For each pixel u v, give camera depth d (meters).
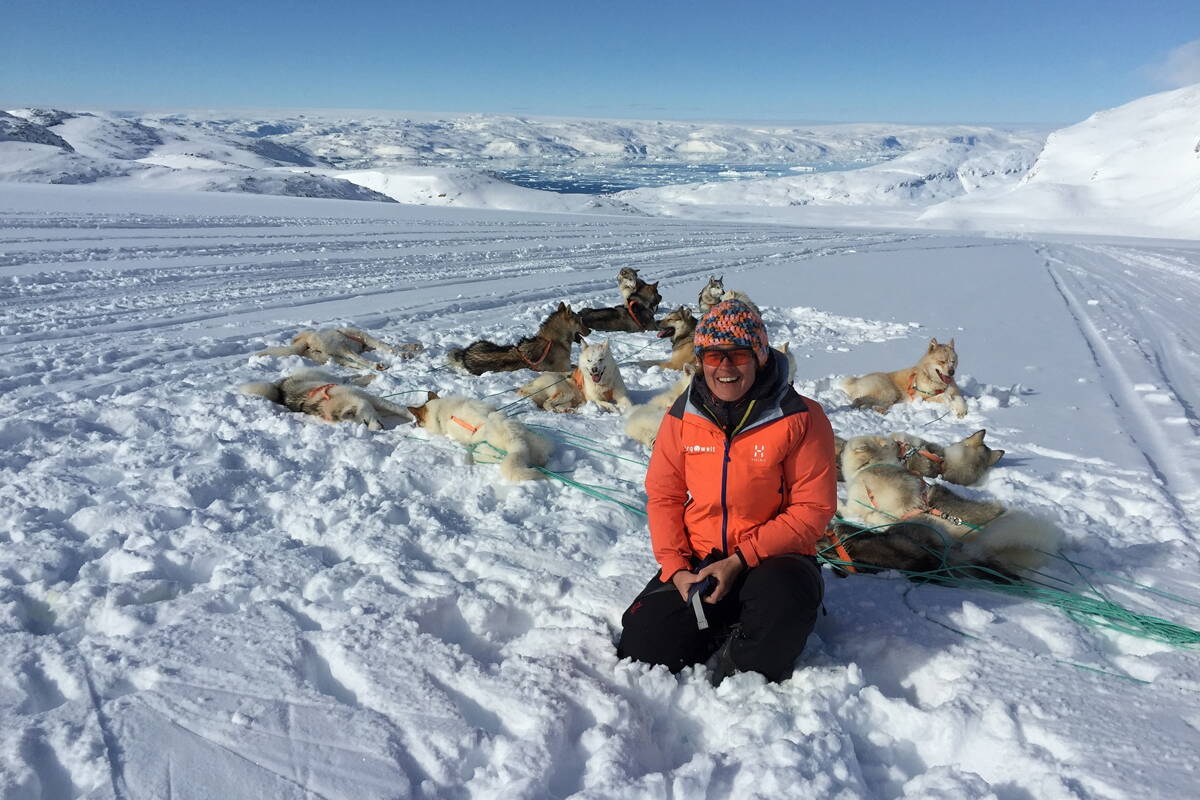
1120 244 34.16
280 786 2.19
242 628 2.96
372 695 2.61
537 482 4.82
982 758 2.47
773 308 12.61
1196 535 4.38
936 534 3.96
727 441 2.81
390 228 21.30
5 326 8.38
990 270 19.47
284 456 5.11
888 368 8.71
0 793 2.06
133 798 2.12
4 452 4.86
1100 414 6.94
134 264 12.77
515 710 2.57
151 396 6.24
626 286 11.48
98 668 2.66
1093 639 3.20
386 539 3.94
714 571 2.75
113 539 3.77
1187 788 2.19
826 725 2.53
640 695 2.74
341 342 8.09
